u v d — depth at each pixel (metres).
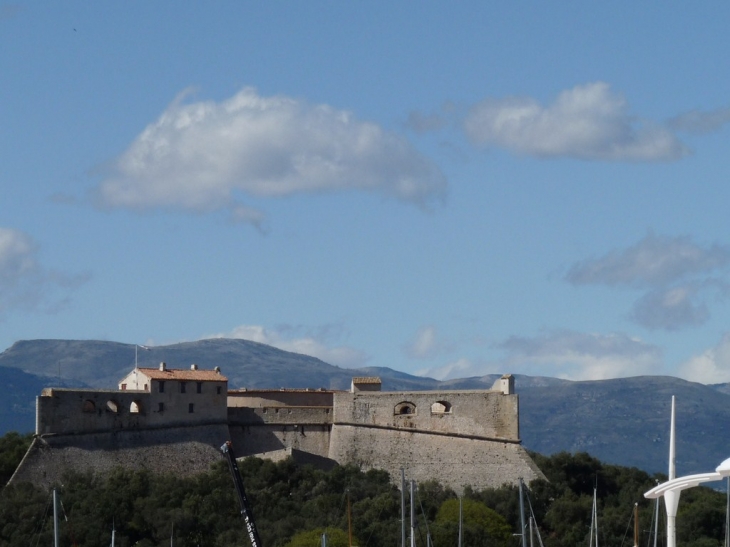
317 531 195.12
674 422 118.75
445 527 197.75
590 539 193.25
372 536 196.75
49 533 193.88
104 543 196.38
